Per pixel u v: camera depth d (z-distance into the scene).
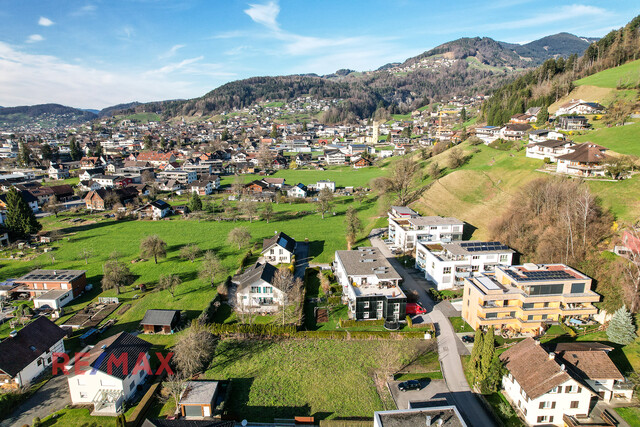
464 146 172.00
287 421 44.22
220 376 52.59
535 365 45.94
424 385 49.97
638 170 93.00
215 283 80.12
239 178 183.38
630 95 154.00
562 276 61.81
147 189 169.25
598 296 59.75
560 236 73.31
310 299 73.00
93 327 65.19
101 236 113.81
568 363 46.78
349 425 42.34
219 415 45.09
